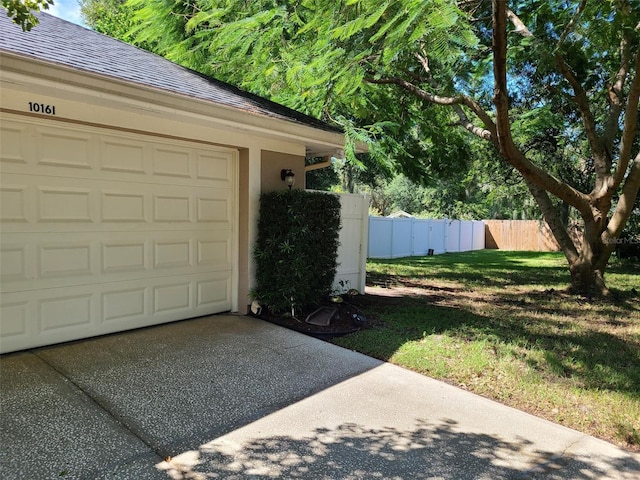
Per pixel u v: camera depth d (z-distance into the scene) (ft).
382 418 10.03
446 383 12.25
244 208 18.93
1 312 12.82
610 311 21.98
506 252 65.72
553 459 8.57
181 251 17.43
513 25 25.31
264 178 19.39
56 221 13.80
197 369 12.50
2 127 12.53
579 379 12.46
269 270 18.43
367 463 8.18
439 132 30.55
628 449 9.04
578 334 17.29
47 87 11.74
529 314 20.92
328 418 9.93
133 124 14.96
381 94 26.68
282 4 20.36
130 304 15.92
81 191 14.34
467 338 16.15
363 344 15.23
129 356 13.32
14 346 13.11
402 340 15.74
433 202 98.84
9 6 8.18
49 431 8.79
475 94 28.81
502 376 12.58
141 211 16.02
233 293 19.35
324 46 15.87
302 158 21.15
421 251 60.39
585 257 26.99
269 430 9.29
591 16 19.03
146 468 7.73
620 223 26.03
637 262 48.52
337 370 12.91
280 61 21.38
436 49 11.70
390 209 112.16
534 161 39.75
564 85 29.07
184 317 17.71
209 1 22.16
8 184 12.75
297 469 7.91
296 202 17.65
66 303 14.19
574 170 40.14
